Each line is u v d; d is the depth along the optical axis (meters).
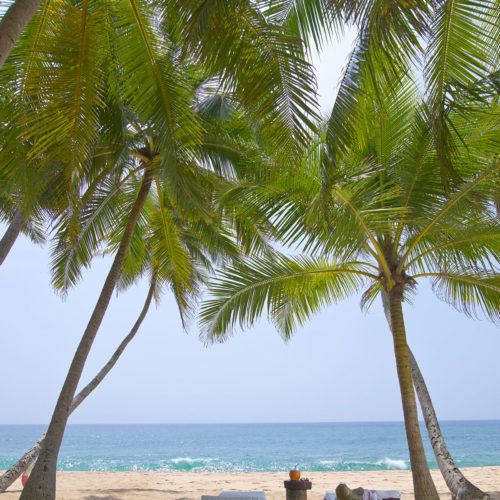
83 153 4.94
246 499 6.36
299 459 33.88
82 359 6.92
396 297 6.54
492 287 6.60
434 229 6.39
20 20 2.86
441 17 4.07
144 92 5.48
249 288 7.28
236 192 6.89
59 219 6.45
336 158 4.41
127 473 16.12
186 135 5.82
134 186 9.84
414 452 5.87
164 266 10.11
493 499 6.38
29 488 5.96
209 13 4.10
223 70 4.52
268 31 4.27
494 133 5.72
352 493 5.69
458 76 4.23
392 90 4.45
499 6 4.02
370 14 3.61
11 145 4.82
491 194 5.88
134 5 4.87
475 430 77.38
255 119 4.67
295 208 6.75
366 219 6.01
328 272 7.36
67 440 61.25
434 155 6.20
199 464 30.12
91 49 4.58
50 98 4.55
